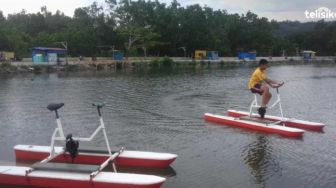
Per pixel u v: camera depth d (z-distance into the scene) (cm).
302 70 6400
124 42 8950
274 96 2620
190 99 2425
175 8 10562
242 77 4484
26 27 10506
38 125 1609
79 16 9494
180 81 3812
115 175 879
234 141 1329
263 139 1350
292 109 2036
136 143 1316
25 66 5197
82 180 862
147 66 6900
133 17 9356
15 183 905
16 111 1947
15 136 1427
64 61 6184
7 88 3066
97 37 8769
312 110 2005
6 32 7144
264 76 1509
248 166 1066
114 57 7569
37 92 2784
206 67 7131
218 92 2838
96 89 2983
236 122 1557
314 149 1232
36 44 7794
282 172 1020
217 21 12138
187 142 1324
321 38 14475
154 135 1427
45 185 885
